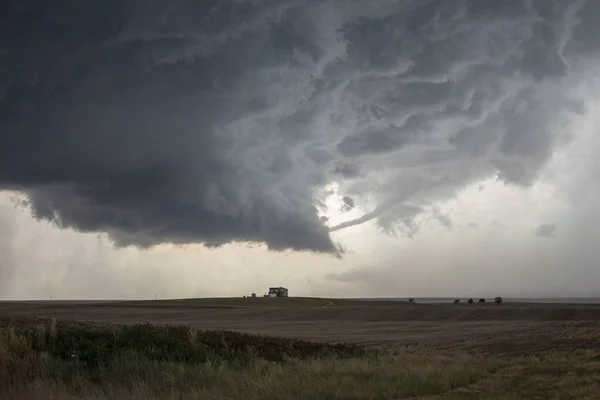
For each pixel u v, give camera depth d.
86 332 21.95
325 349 29.38
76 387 15.34
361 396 15.59
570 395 16.06
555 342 44.16
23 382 15.16
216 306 165.88
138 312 129.25
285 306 162.38
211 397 14.58
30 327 23.50
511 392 17.06
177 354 21.55
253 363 21.42
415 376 19.66
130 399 13.96
